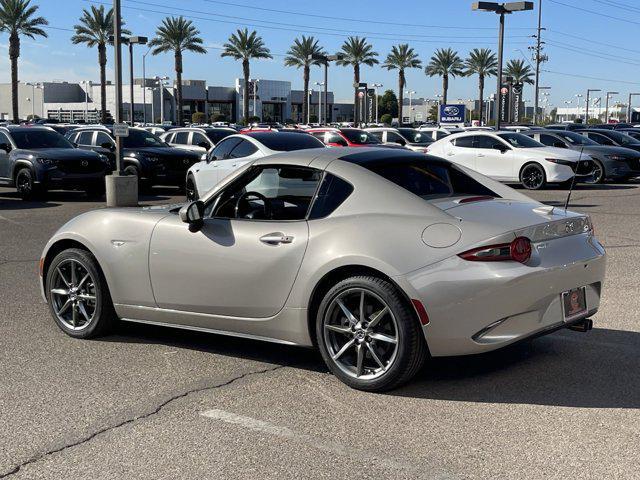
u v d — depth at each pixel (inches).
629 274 322.7
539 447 145.8
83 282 227.3
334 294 178.4
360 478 133.3
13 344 223.3
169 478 134.4
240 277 192.4
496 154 757.9
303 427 157.5
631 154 815.1
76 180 679.7
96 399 175.5
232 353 213.5
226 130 862.5
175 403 172.6
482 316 164.4
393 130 977.5
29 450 147.0
